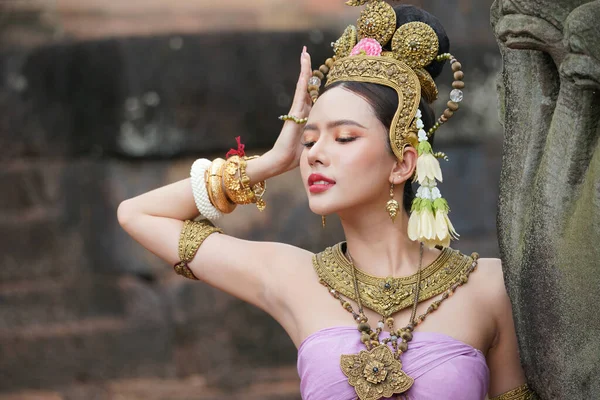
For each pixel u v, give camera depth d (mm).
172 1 12289
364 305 4113
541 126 3738
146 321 11750
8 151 12094
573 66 3268
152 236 4598
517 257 3826
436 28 4316
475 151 11820
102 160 11953
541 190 3629
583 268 3482
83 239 12039
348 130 4062
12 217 12117
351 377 3871
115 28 12344
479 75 11719
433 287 4121
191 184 4629
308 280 4262
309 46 11570
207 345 11656
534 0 3410
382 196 4191
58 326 11859
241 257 4422
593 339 3510
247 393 11312
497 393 4246
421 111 4238
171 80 11523
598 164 3396
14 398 11508
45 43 11938
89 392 11461
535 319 3709
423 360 3893
